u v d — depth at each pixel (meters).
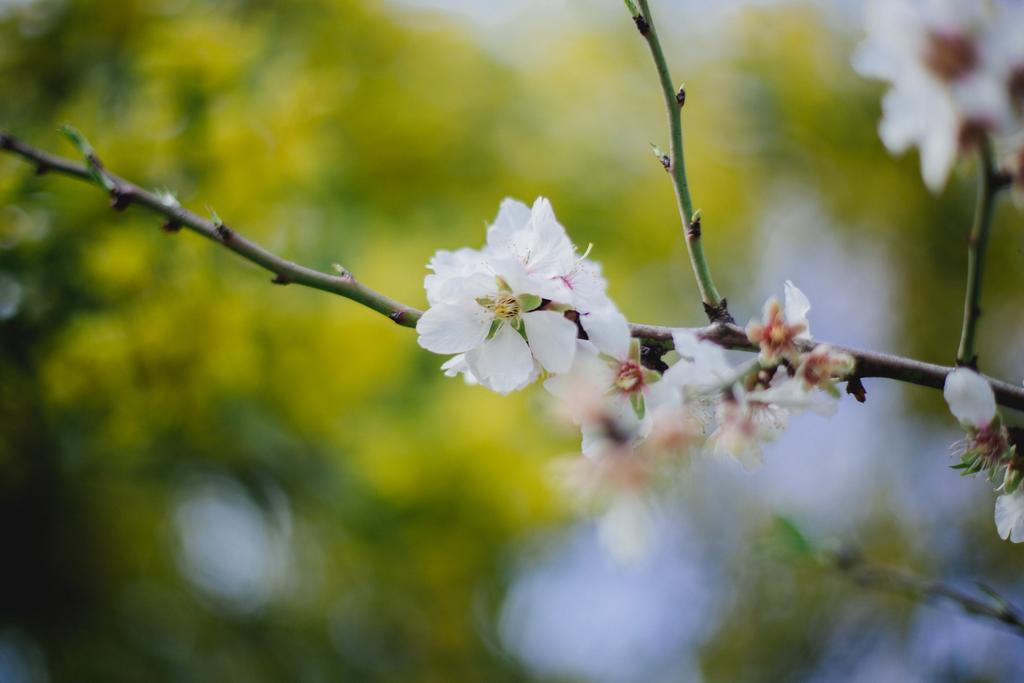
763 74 6.52
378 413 4.14
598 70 5.87
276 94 3.63
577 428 1.26
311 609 5.01
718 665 5.92
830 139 6.58
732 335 1.21
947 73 1.09
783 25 6.65
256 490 4.18
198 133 3.25
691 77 6.09
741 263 6.54
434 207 4.88
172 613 4.57
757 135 6.54
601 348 1.20
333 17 4.85
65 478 3.69
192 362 3.35
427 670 5.28
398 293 3.96
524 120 5.29
